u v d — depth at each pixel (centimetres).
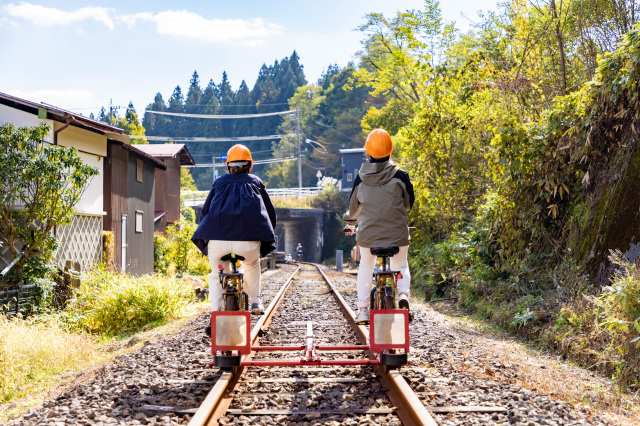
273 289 1797
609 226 914
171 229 2761
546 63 1514
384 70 3058
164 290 1245
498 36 1703
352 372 567
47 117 1328
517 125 1163
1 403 617
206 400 420
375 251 499
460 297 1320
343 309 1128
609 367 662
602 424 419
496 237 1305
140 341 926
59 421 418
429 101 1825
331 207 6259
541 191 1112
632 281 668
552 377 596
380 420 416
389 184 512
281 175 11794
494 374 576
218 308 534
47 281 1188
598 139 1028
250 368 588
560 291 949
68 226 1448
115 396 484
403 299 516
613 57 951
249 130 17900
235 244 518
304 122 12638
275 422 421
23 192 1186
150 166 2355
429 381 509
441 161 1830
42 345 795
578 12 1338
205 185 15562
